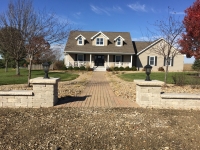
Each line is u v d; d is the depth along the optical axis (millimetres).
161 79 13898
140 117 4766
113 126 4133
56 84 6035
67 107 5637
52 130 3871
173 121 4516
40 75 17250
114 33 30656
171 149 3201
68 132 3787
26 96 5605
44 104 5672
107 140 3480
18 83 11062
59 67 27547
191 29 11648
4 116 4727
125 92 8383
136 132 3846
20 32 8820
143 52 28031
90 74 20250
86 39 28766
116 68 26344
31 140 3424
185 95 5602
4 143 3297
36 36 8617
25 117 4668
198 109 5629
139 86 5852
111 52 26875
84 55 28062
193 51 12953
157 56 27828
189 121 4527
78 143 3352
